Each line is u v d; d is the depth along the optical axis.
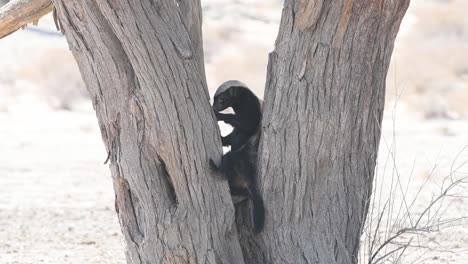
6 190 27.12
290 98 11.71
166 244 11.29
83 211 23.92
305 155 11.73
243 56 60.09
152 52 10.70
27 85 54.97
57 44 61.81
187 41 11.08
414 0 77.69
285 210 11.87
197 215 11.29
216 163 11.39
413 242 16.62
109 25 10.84
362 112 11.79
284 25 11.80
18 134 39.78
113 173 11.50
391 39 11.77
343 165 11.88
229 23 69.00
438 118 42.91
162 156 11.09
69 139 38.19
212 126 11.34
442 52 61.06
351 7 11.31
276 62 11.91
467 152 30.53
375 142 12.08
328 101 11.61
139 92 10.95
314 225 11.87
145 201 11.28
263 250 12.20
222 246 11.53
